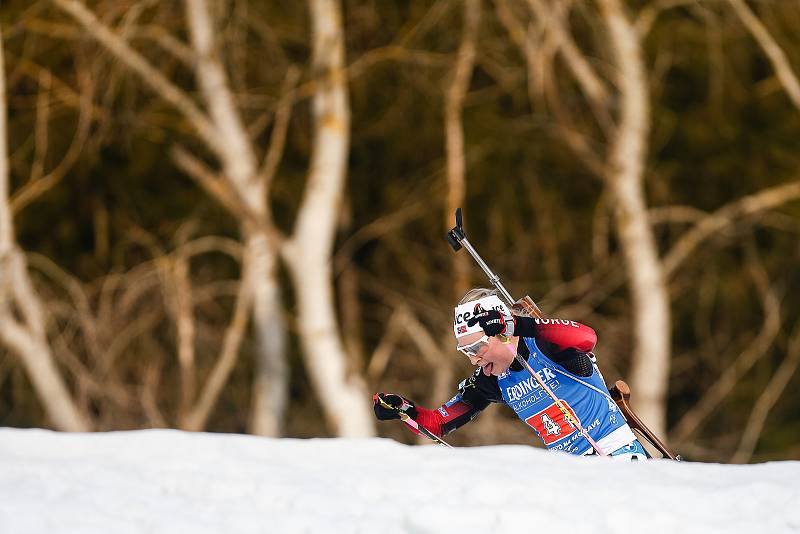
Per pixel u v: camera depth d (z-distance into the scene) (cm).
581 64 6494
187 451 1452
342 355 6125
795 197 7031
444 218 7469
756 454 8581
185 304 6419
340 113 6106
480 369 1897
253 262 6231
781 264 8381
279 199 7844
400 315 7338
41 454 1471
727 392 8169
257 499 1270
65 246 7738
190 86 6900
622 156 6550
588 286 7444
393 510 1223
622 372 7638
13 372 7275
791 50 7094
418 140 7738
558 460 1414
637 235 6594
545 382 1822
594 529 1170
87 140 6969
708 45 7275
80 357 6812
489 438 6794
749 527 1170
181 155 6269
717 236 7894
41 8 6009
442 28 6794
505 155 7694
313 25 6138
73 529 1167
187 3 6053
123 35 5878
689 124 8256
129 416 6831
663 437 6625
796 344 7812
